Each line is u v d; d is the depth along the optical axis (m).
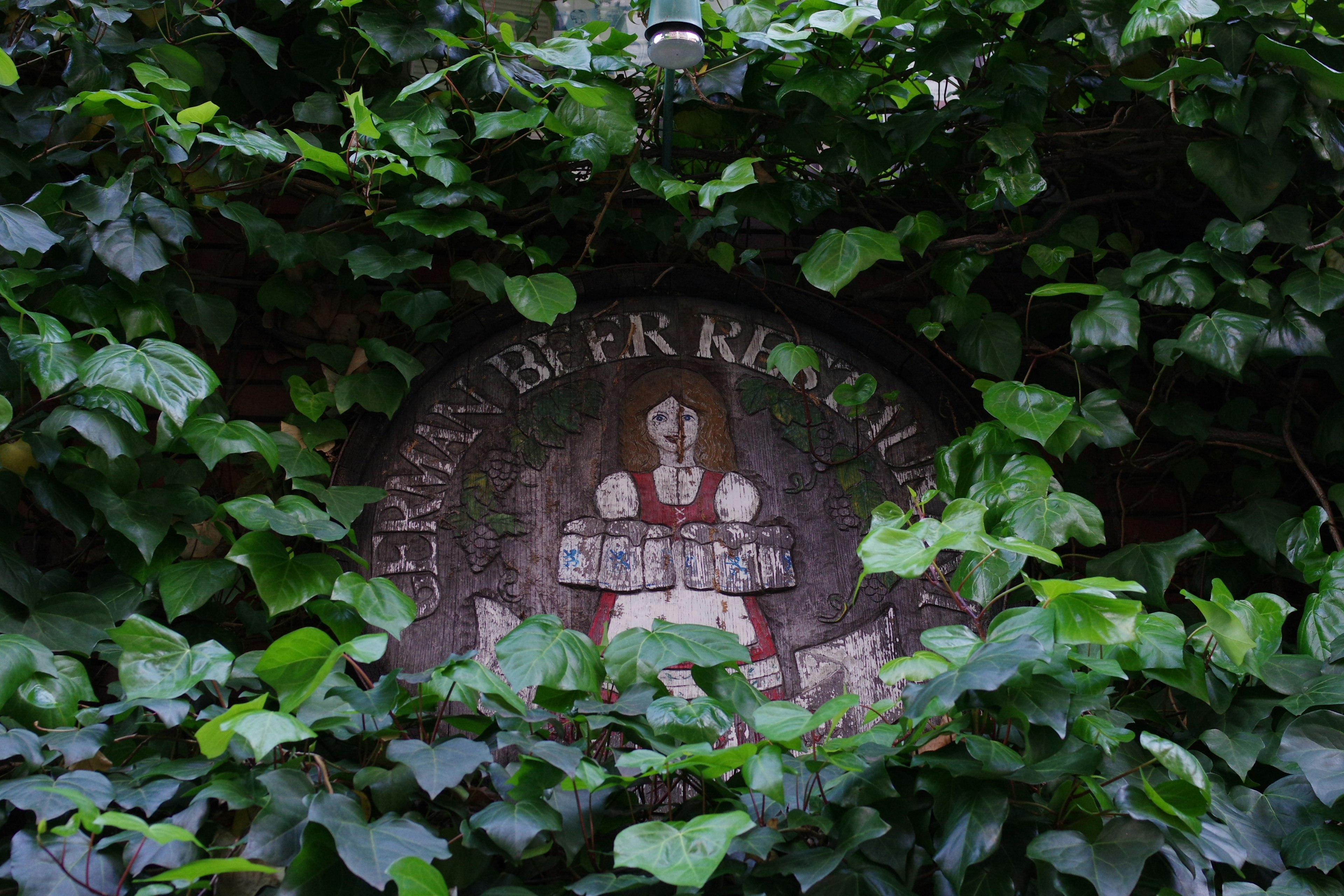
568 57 2.21
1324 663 1.89
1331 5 2.26
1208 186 2.21
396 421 2.30
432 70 2.59
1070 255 2.31
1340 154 2.14
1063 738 1.63
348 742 1.83
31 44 2.19
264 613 2.15
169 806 1.65
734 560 2.29
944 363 2.54
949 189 2.49
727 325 2.47
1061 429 2.17
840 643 2.26
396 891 1.47
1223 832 1.67
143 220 2.04
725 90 2.31
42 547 2.25
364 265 2.22
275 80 2.44
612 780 1.60
